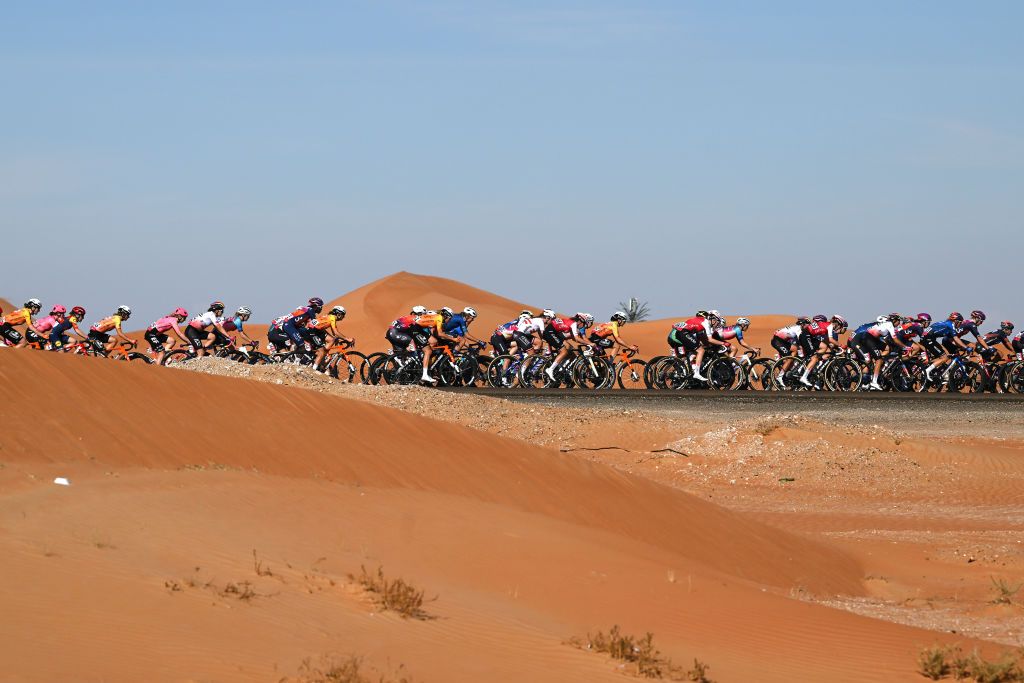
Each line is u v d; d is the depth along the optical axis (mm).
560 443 58719
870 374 81375
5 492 21141
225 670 13758
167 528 20641
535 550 25906
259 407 33094
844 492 52562
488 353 97000
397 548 23578
